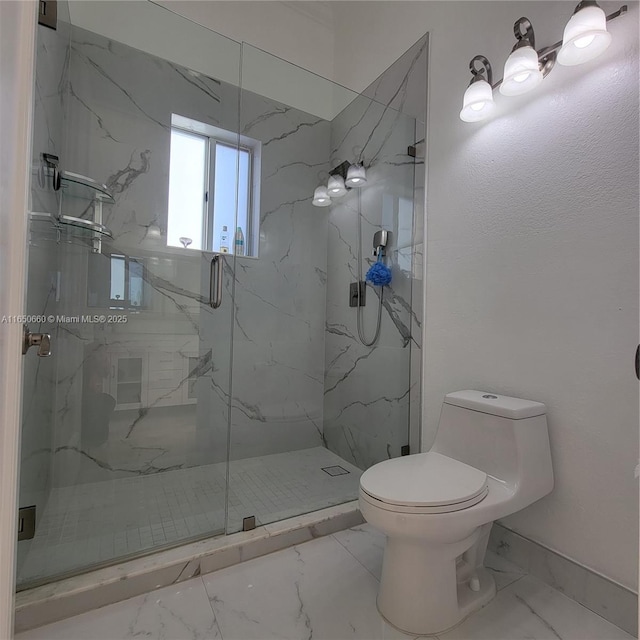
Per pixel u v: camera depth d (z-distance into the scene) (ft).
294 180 7.88
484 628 3.57
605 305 3.77
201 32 6.85
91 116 6.00
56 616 3.63
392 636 3.47
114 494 5.74
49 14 4.72
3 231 2.11
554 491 4.18
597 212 3.83
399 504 3.30
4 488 2.20
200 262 6.93
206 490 5.98
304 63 8.16
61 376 5.64
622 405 3.65
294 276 7.98
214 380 7.04
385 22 6.97
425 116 6.03
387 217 6.83
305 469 7.06
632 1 3.58
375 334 7.08
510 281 4.68
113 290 6.15
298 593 4.01
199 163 6.95
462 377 5.32
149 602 3.87
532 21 4.47
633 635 3.50
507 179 4.74
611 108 3.72
